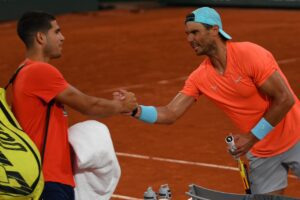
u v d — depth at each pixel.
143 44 49.19
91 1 74.00
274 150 13.14
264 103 12.76
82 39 53.00
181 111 13.34
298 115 13.17
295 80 34.12
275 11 70.25
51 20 11.27
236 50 12.51
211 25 12.36
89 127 11.32
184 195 17.94
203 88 13.18
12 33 58.22
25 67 11.02
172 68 39.03
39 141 10.95
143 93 32.19
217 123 25.67
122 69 39.16
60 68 40.12
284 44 47.03
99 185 11.48
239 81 12.59
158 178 19.41
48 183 10.89
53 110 11.01
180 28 57.69
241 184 18.70
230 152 12.58
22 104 10.90
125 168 20.36
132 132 24.58
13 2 67.69
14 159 10.27
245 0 73.81
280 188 13.47
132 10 73.69
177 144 22.91
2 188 10.20
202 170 20.02
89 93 32.78
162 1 78.50
